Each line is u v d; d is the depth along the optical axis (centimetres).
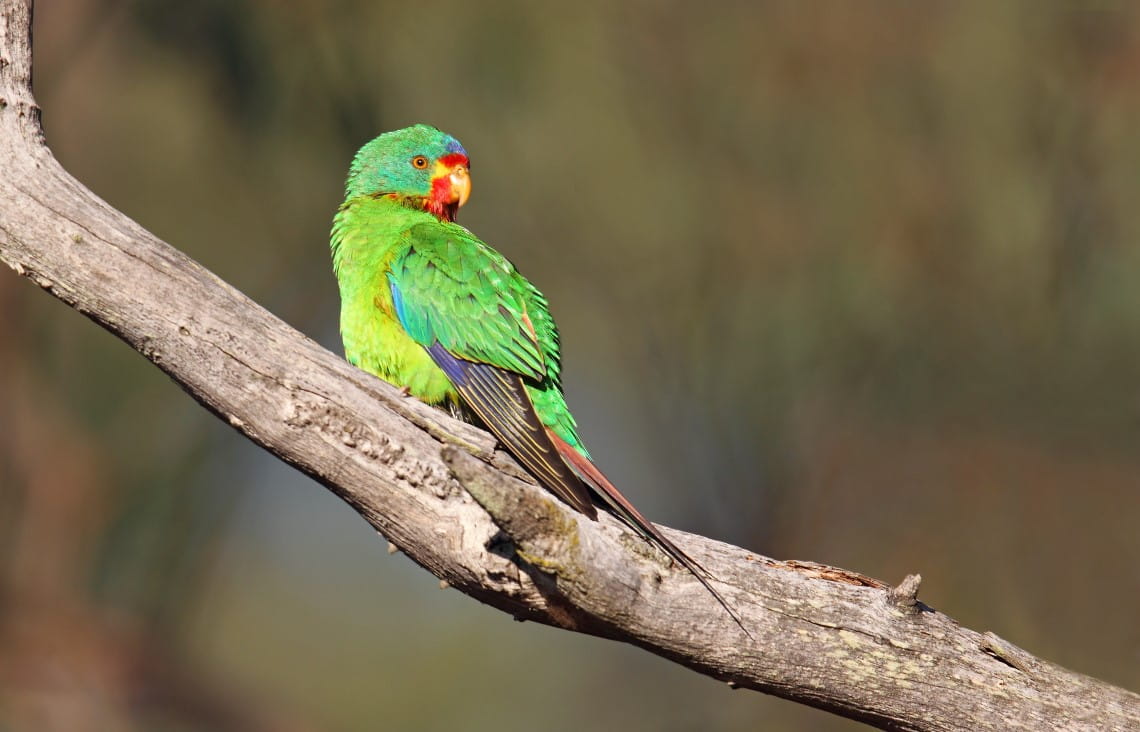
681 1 1190
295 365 614
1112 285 1145
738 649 624
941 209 1163
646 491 1466
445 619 1750
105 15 1226
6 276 1316
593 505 664
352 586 1820
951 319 1180
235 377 608
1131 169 1129
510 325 779
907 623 636
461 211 1234
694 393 1286
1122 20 1130
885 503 1254
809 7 1173
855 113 1169
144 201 1247
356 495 620
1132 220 1131
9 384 1315
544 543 559
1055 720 631
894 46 1161
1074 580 1177
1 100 616
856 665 630
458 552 605
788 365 1236
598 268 1251
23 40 627
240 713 1437
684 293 1237
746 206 1197
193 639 1429
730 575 630
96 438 1340
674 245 1212
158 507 1374
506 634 1688
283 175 1225
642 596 604
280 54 1188
